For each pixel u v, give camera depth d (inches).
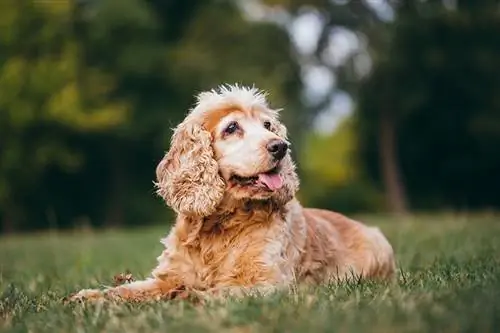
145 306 225.5
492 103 1461.6
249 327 188.5
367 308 196.9
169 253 280.1
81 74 1444.4
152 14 1534.2
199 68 1501.0
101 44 1492.4
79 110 1389.0
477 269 276.2
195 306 218.7
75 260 483.2
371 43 1477.6
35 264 479.2
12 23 1401.3
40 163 1429.6
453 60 1454.2
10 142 1408.7
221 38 1567.4
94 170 1542.8
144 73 1491.1
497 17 1435.8
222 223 275.0
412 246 461.1
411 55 1469.0
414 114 1514.5
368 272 316.5
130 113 1471.5
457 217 800.3
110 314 213.5
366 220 821.2
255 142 272.5
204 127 285.1
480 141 1466.5
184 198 278.8
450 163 1528.1
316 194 1609.3
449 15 1427.2
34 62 1398.9
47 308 237.6
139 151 1562.5
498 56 1453.0
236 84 325.7
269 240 272.1
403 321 180.5
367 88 1523.1
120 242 653.3
